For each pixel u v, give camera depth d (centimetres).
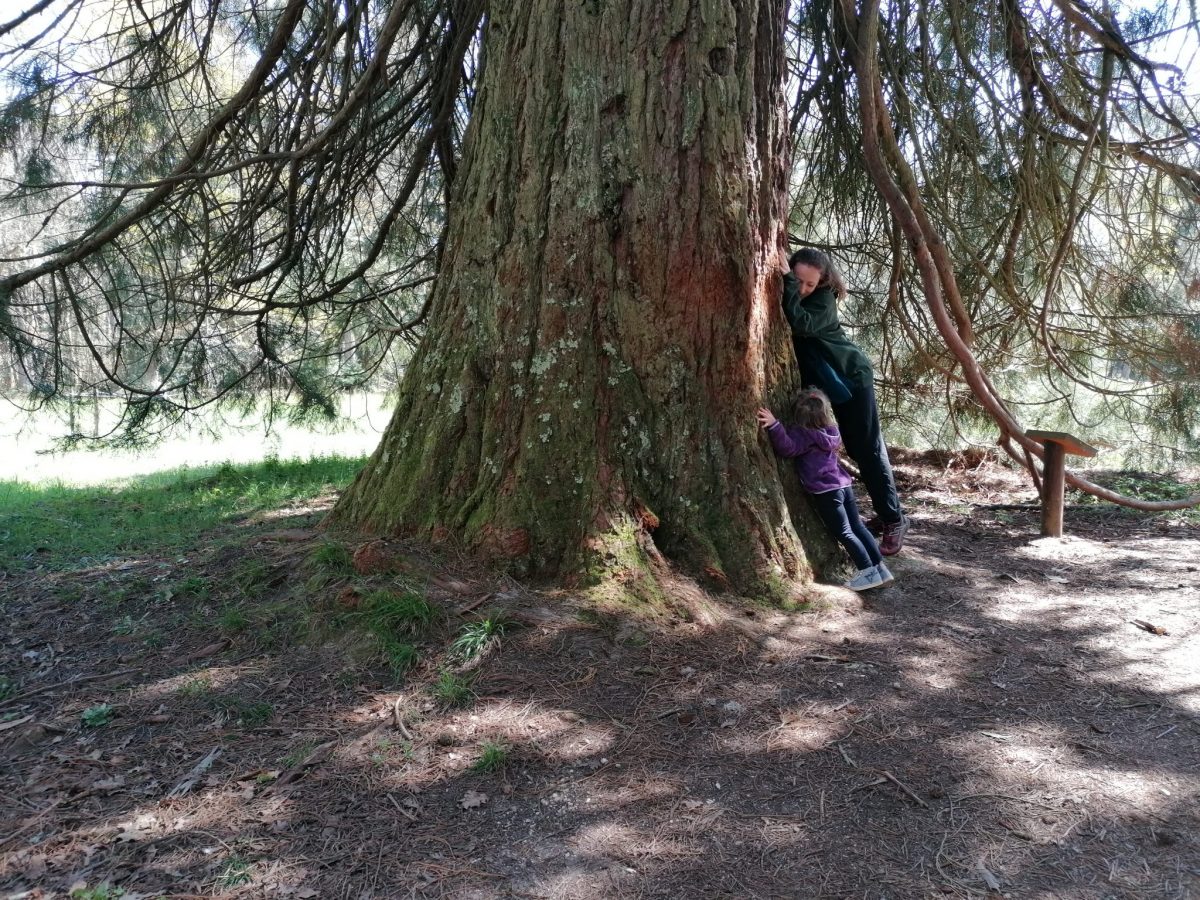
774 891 241
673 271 432
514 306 442
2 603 469
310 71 698
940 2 724
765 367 473
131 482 1017
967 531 688
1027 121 739
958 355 642
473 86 751
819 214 941
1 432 1470
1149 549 632
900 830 268
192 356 809
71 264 669
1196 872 248
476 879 245
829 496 469
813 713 340
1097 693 367
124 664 381
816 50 739
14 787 290
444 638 373
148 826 268
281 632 387
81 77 677
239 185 763
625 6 424
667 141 426
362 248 962
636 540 424
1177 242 832
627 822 272
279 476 930
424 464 453
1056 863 252
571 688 348
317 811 276
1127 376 969
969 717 342
